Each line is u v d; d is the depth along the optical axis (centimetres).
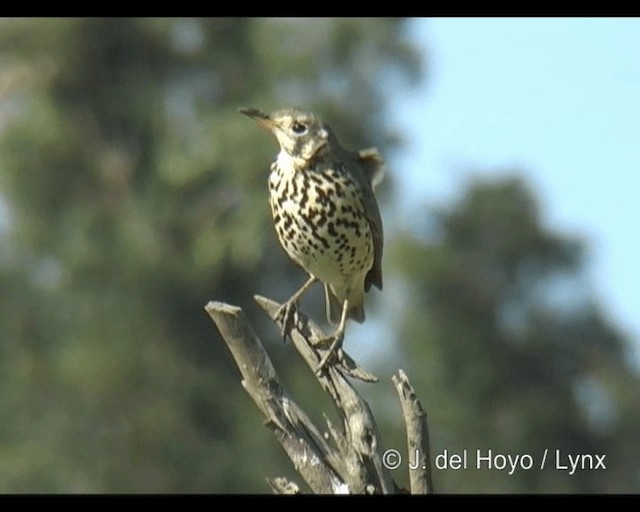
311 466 998
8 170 2881
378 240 1166
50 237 2875
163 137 2912
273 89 2833
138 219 2798
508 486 2500
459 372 2550
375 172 1176
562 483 2516
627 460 2553
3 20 2917
